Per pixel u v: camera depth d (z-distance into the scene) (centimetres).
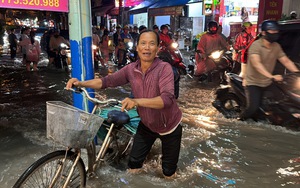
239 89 551
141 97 283
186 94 764
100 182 329
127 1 2194
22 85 887
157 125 295
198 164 382
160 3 1717
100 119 240
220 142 453
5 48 2150
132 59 1258
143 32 274
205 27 1781
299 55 481
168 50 951
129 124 340
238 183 338
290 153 416
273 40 453
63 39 1229
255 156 407
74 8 384
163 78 269
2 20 2198
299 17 1241
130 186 326
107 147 330
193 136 475
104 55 1403
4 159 387
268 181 343
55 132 235
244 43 921
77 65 397
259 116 520
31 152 408
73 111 228
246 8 1611
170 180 339
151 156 404
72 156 266
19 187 233
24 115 581
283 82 472
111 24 2684
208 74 913
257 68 462
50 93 783
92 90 405
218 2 1489
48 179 256
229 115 573
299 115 471
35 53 1154
